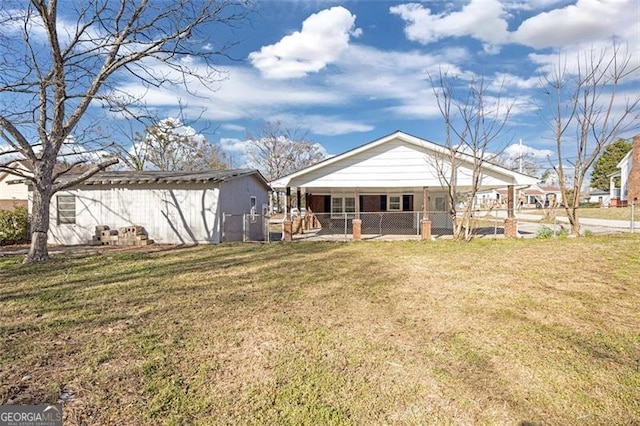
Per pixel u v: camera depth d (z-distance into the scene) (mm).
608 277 6773
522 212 36906
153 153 29000
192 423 2432
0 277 7023
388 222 19766
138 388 2869
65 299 5449
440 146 13758
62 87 8516
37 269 7840
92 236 13477
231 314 4742
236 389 2867
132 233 12781
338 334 4051
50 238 13555
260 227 18000
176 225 13367
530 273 7230
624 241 11016
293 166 39938
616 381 2996
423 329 4223
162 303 5238
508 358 3443
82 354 3490
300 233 17516
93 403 2656
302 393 2811
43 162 8922
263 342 3816
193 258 9391
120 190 13500
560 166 13203
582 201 43281
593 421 2471
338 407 2629
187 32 9062
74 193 13594
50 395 2754
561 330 4168
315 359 3416
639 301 5281
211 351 3580
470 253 9898
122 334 4020
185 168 33688
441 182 13906
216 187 13258
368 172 14297
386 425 2428
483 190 19016
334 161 14242
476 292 5852
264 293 5812
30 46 8320
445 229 18984
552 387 2908
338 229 19719
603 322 4426
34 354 3488
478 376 3096
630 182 30516
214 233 13227
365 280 6738
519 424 2439
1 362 3311
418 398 2752
